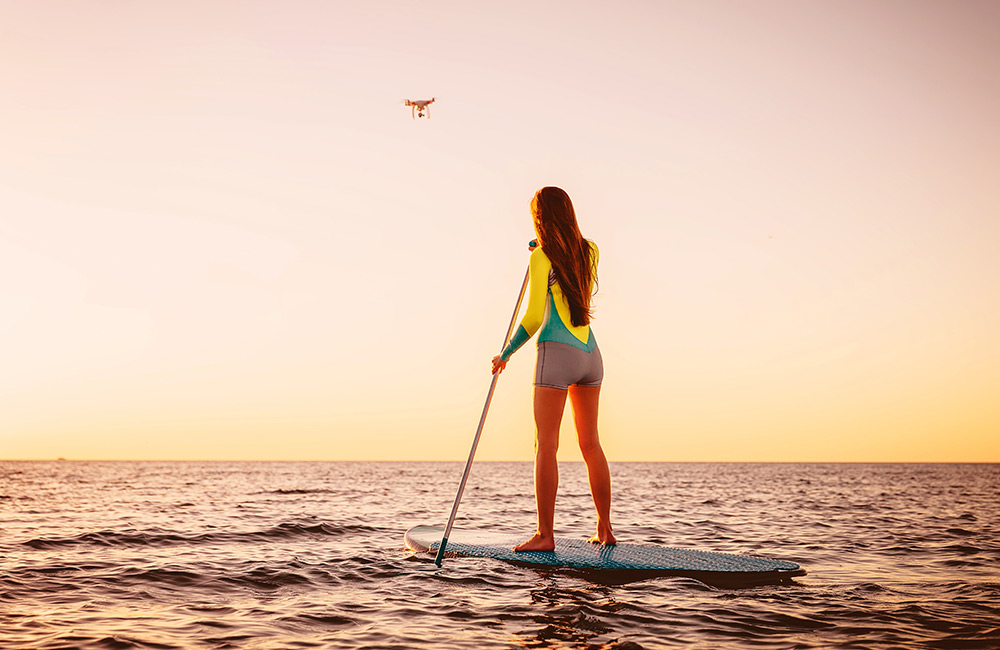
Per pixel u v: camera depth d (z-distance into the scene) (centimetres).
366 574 438
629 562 416
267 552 557
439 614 329
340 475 3950
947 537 748
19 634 297
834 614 337
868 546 668
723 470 6569
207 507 1168
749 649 278
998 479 3403
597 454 471
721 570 407
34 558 516
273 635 296
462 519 944
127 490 1866
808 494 1830
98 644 282
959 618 332
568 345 446
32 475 3528
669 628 306
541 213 453
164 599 372
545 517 452
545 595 366
